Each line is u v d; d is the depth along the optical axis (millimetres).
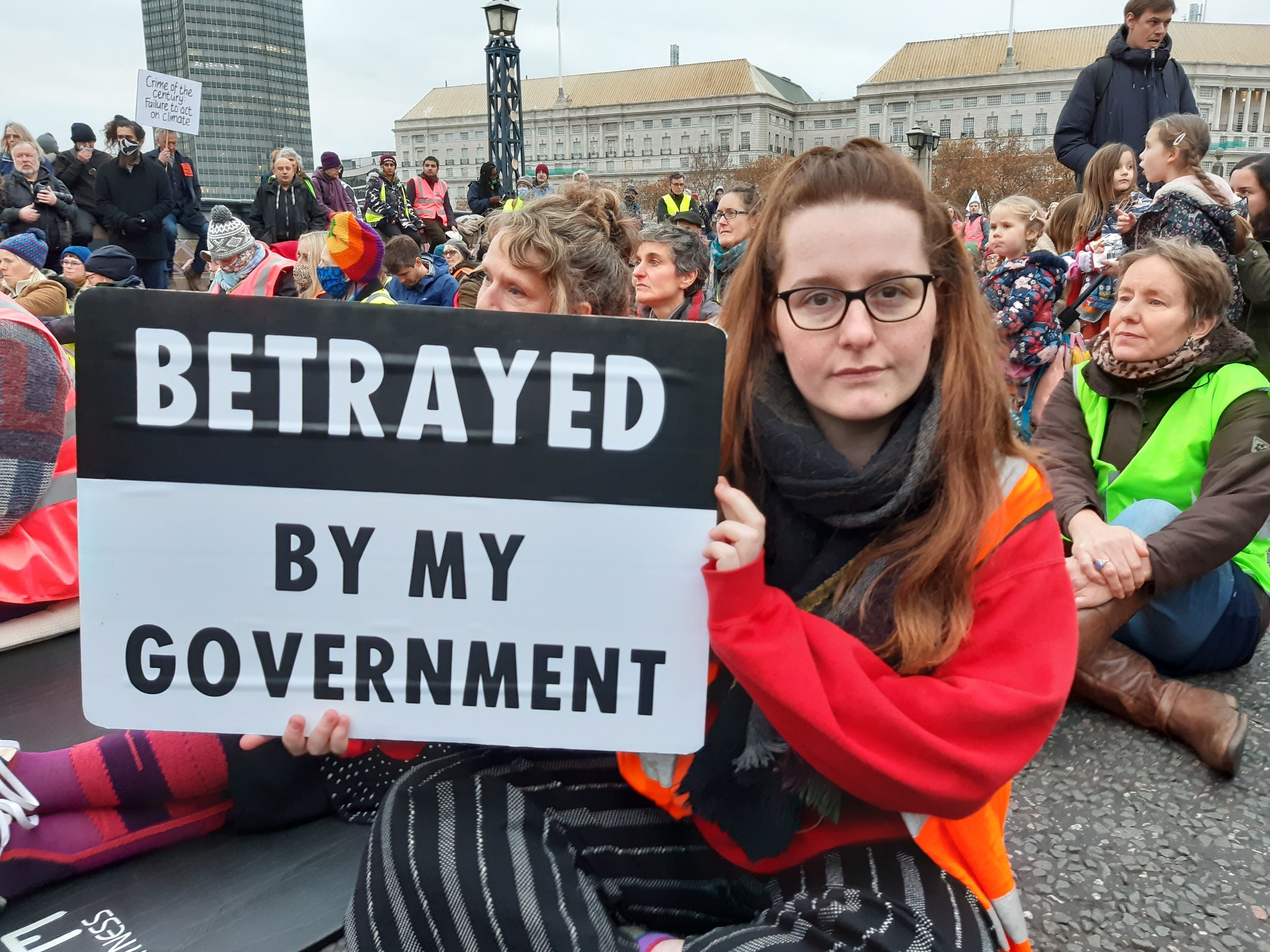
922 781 1146
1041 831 1968
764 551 1354
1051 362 4254
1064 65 84875
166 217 9125
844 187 1211
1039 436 2686
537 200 2152
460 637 1358
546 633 1350
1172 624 2414
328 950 1587
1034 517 1251
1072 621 1232
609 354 1303
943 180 56062
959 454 1229
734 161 93938
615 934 1288
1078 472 2535
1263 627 2516
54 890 1715
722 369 1300
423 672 1368
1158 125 4312
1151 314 2400
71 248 7004
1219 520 2184
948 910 1214
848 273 1202
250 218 10328
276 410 1332
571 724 1364
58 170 9062
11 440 2799
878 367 1219
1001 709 1148
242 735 1547
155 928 1616
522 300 2061
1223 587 2387
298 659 1376
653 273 4277
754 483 1382
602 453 1320
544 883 1259
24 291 4773
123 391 1331
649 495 1321
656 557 1331
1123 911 1719
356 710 1382
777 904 1301
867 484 1227
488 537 1339
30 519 2982
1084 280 4781
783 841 1305
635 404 1311
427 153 108562
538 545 1337
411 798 1329
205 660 1379
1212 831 1935
